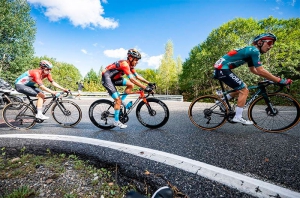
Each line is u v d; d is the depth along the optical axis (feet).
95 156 6.82
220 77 9.76
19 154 7.57
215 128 10.30
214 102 10.81
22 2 66.80
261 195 4.30
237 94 9.82
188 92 116.88
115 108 10.60
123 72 11.00
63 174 5.98
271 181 4.81
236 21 68.59
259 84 9.53
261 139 8.23
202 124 11.14
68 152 7.38
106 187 5.30
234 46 58.95
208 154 6.65
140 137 9.09
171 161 6.12
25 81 11.50
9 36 66.44
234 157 6.32
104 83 10.78
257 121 11.12
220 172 5.30
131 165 6.04
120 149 7.29
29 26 68.95
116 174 5.78
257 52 8.49
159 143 8.05
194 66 82.33
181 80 109.91
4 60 66.85
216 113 10.28
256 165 5.69
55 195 5.01
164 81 129.70
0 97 18.30
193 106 11.40
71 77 167.43
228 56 9.46
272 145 7.39
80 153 7.18
